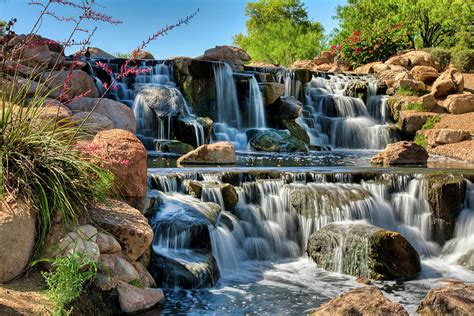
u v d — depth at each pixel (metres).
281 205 9.49
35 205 5.52
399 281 7.57
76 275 5.06
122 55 24.98
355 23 46.34
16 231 5.13
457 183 9.75
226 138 18.19
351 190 9.63
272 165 13.04
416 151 14.52
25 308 4.56
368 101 22.94
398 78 24.17
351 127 21.06
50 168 5.95
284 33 55.88
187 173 9.47
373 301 5.65
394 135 20.75
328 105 22.39
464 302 5.73
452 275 8.06
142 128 16.75
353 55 32.66
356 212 9.30
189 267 7.11
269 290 7.05
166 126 16.55
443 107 21.75
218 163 13.17
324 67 32.06
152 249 7.18
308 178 10.05
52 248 5.45
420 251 9.46
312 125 21.14
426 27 43.19
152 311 5.97
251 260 8.68
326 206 9.20
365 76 25.61
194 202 8.64
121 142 7.32
